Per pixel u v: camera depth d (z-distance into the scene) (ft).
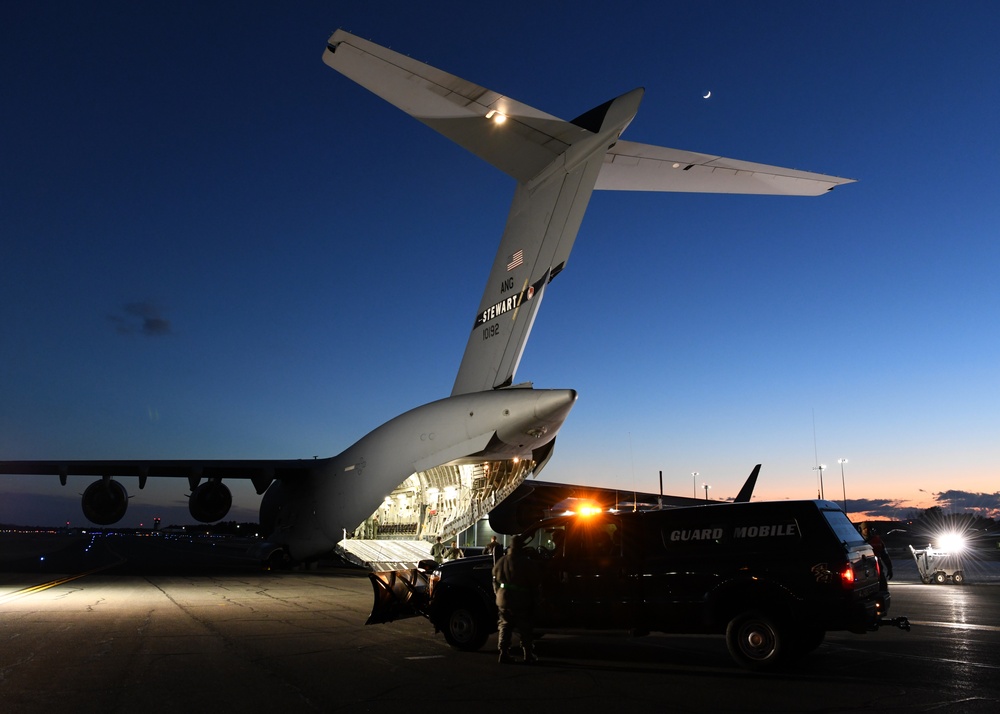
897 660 27.12
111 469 80.79
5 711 18.94
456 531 64.08
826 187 40.75
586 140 42.93
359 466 63.00
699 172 42.04
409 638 32.99
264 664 25.95
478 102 39.14
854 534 26.40
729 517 26.27
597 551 28.04
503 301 52.60
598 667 26.14
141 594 53.26
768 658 24.56
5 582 65.36
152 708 19.34
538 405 50.47
